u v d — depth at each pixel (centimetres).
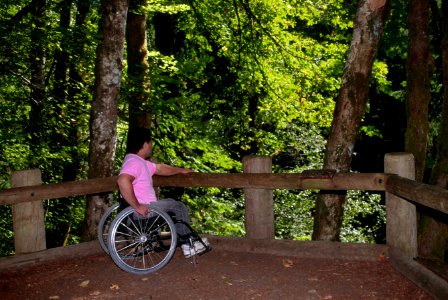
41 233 520
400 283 410
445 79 562
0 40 791
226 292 412
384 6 536
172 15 1226
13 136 963
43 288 442
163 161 1049
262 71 1085
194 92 1337
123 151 1074
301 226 1301
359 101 546
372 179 461
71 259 529
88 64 902
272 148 1350
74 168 1153
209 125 1162
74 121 1040
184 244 487
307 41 1113
